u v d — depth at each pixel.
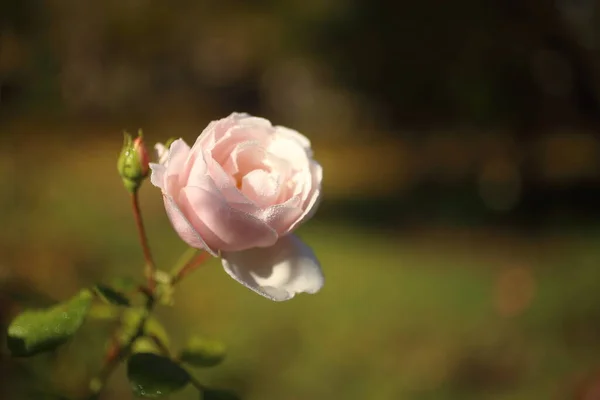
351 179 5.57
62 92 1.56
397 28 3.90
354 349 1.97
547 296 2.17
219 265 2.57
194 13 4.95
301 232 3.55
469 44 3.83
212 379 1.53
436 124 4.73
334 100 8.26
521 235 3.55
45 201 1.64
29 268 0.96
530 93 4.00
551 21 3.62
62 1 2.27
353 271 2.84
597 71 3.75
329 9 4.08
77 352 0.65
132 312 0.55
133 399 1.04
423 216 4.09
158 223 2.75
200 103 8.69
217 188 0.47
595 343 1.87
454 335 2.04
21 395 0.61
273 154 0.49
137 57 6.13
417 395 1.70
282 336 1.98
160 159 0.50
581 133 4.29
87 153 4.45
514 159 4.33
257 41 5.31
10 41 1.40
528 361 1.81
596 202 4.13
